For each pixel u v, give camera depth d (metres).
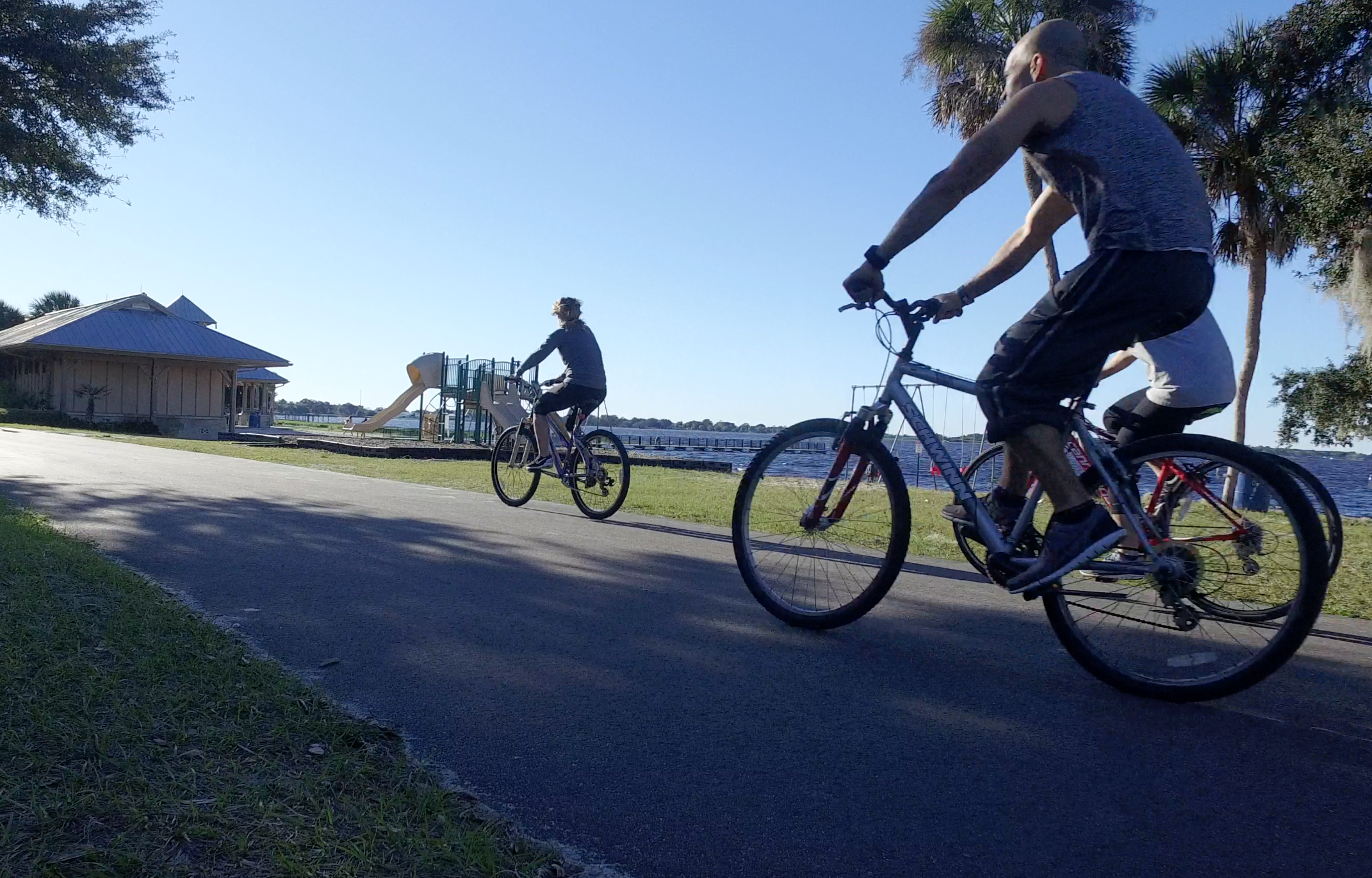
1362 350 15.84
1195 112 16.97
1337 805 2.15
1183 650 2.89
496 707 2.67
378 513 6.60
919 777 2.27
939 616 3.87
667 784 2.20
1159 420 3.63
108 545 4.82
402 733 2.45
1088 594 2.98
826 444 3.60
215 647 2.90
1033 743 2.50
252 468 10.56
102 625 3.01
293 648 3.16
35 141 15.98
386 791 2.05
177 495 7.24
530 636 3.40
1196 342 3.50
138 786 1.94
